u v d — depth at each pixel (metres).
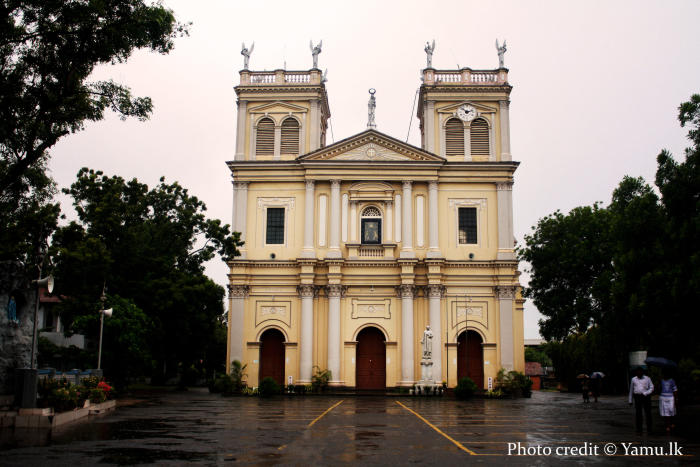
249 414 24.98
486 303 43.47
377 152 45.06
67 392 21.78
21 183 26.48
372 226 44.84
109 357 37.06
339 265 43.22
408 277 42.91
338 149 45.00
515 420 23.00
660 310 27.91
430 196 44.28
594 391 35.03
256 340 43.38
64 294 35.53
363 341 44.00
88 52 22.47
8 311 21.73
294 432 18.44
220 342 69.88
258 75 46.81
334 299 43.03
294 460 13.19
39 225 28.34
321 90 46.78
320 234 44.34
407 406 30.83
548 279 55.94
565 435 18.06
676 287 25.86
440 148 45.62
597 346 49.28
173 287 38.56
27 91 22.20
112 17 22.20
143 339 37.94
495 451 14.73
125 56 23.45
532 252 56.88
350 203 44.72
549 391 59.53
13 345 21.77
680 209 27.02
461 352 43.50
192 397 38.47
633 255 30.06
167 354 53.25
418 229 44.28
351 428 19.69
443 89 46.03
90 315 36.22
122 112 24.22
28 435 17.45
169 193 43.47
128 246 37.47
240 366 42.12
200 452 14.28
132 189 41.84
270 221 44.97
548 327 57.41
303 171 45.09
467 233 44.53
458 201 44.72
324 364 42.94
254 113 46.44
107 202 36.78
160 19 22.33
